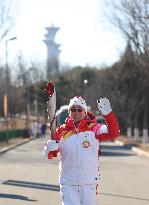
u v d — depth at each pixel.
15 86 89.81
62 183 7.56
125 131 68.44
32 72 99.69
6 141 44.94
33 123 64.38
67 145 7.54
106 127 7.60
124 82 60.16
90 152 7.54
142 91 50.75
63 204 7.50
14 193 15.52
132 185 17.94
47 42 178.75
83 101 7.70
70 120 7.70
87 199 7.50
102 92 70.44
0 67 77.12
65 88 92.75
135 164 26.95
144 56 35.75
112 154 35.09
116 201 14.35
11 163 26.91
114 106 63.75
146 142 44.47
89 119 7.78
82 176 7.48
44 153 7.67
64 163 7.57
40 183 18.05
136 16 34.28
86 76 95.12
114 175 21.22
